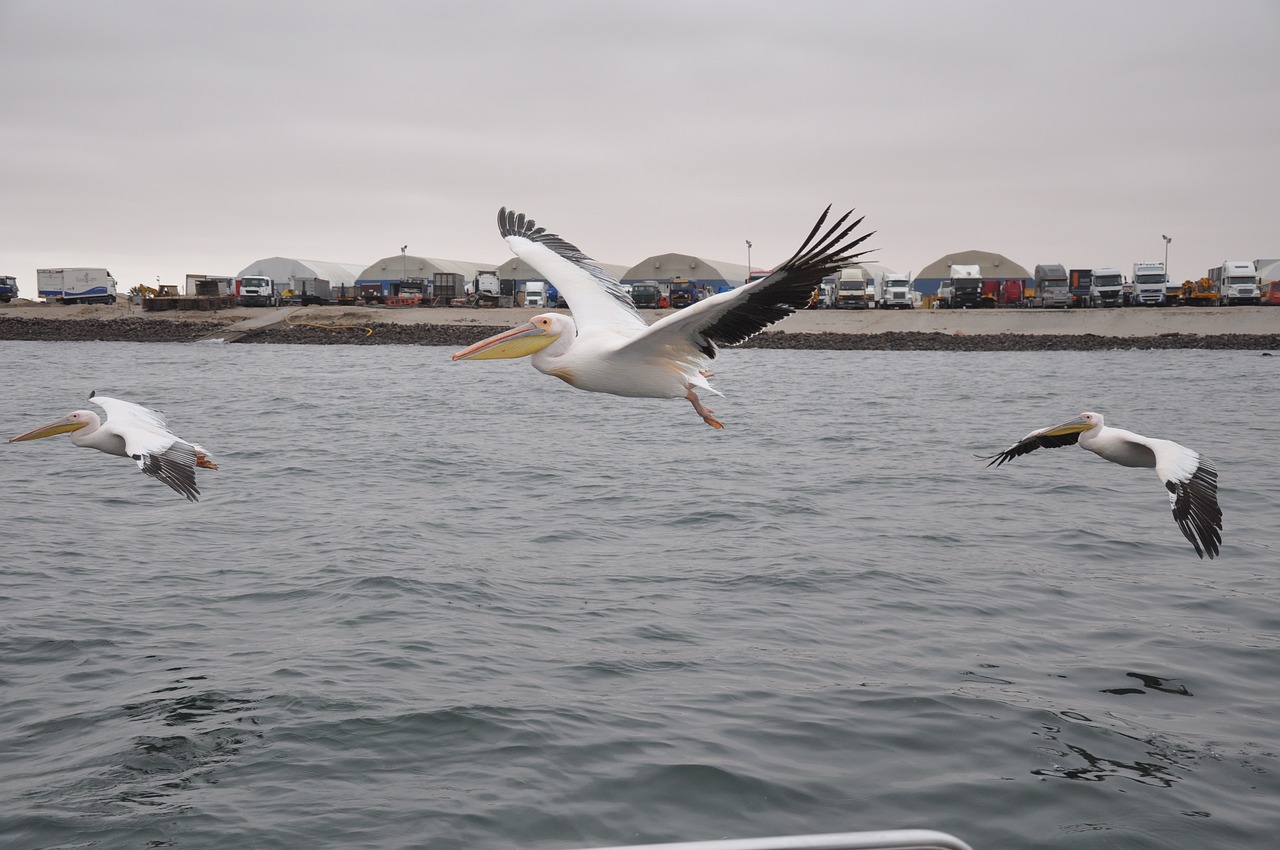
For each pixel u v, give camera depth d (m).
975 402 36.62
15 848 6.79
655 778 7.64
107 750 8.12
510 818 7.12
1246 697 9.30
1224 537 15.26
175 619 11.28
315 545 14.63
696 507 17.34
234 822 7.06
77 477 20.14
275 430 28.55
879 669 9.89
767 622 11.24
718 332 8.20
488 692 9.19
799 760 7.98
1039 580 12.92
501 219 11.02
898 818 7.18
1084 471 21.09
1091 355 65.12
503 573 13.15
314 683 9.38
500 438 26.78
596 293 9.77
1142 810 7.30
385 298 96.12
